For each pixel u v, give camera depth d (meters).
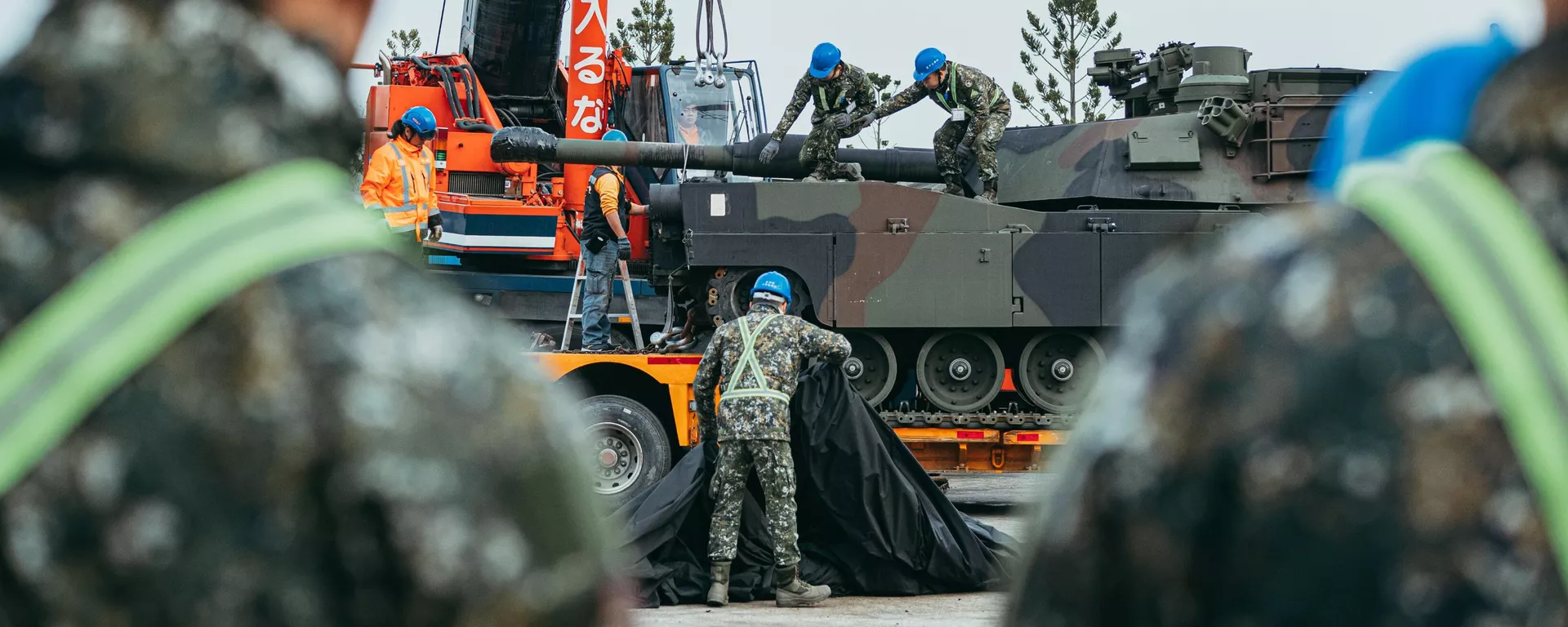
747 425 8.00
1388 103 1.10
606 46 16.50
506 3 16.09
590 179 13.52
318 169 1.04
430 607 0.96
